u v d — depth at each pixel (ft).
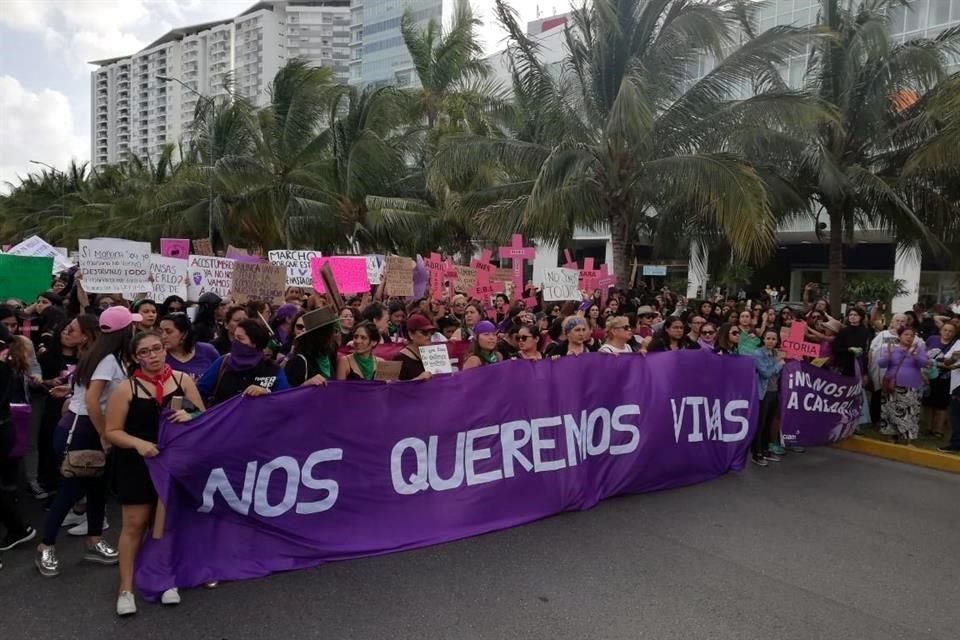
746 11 46.37
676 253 62.39
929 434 30.53
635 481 21.43
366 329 18.78
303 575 14.98
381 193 81.66
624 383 21.36
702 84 45.60
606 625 13.23
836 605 14.34
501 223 55.98
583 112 50.90
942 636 13.21
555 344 24.34
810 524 19.22
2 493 15.94
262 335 16.22
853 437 28.96
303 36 488.85
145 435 13.43
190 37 520.42
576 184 47.42
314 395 15.70
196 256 35.91
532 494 18.99
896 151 49.93
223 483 14.48
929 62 46.32
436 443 17.47
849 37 49.62
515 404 18.85
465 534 17.46
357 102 77.46
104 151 607.37
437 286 42.83
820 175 48.39
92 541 15.61
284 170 79.97
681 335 26.30
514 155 51.03
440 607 13.75
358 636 12.59
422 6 313.12
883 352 28.94
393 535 16.60
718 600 14.39
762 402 25.85
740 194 41.06
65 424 15.19
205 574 14.28
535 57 51.85
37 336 27.84
